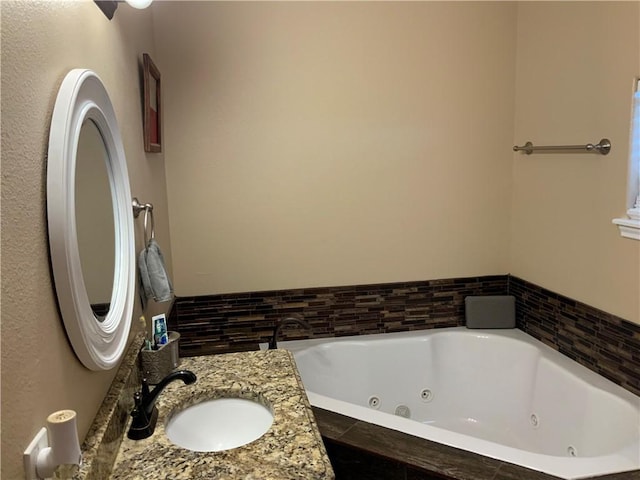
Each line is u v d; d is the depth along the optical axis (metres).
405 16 2.59
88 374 1.10
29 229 0.81
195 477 1.07
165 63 2.43
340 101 2.60
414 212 2.76
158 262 1.71
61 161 0.89
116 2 1.39
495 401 2.69
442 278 2.84
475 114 2.73
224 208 2.59
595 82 2.17
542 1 2.49
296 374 1.61
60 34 0.98
